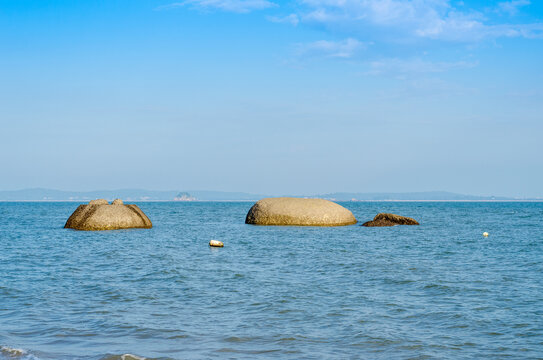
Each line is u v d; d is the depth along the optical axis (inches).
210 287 474.3
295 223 1242.6
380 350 297.3
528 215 2256.4
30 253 727.1
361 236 1013.2
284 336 322.0
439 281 504.1
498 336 323.3
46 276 532.1
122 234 1056.2
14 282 495.5
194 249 792.9
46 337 319.3
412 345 306.2
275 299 422.6
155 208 4045.3
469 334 327.6
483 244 876.6
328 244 864.9
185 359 280.2
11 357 282.7
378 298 427.5
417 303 410.0
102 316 367.9
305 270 578.2
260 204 1325.0
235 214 2513.5
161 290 460.1
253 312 380.5
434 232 1136.8
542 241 933.8
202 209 3659.0
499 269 584.4
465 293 447.8
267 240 932.0
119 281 505.0
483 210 3193.9
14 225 1393.9
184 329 336.2
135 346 302.2
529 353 292.2
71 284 487.5
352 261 652.1
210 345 304.3
